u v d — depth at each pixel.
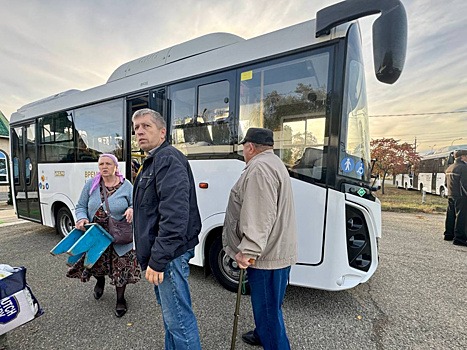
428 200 12.67
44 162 5.27
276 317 1.75
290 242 1.74
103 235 2.33
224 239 1.94
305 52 2.44
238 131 2.83
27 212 5.84
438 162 13.55
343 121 2.31
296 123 2.51
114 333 2.26
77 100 4.61
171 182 1.52
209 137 3.04
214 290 3.03
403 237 6.01
